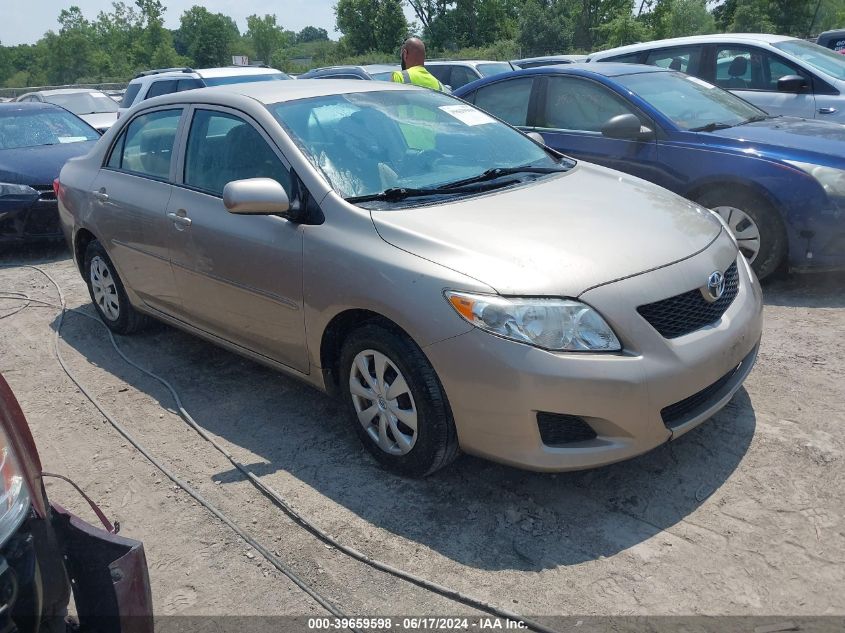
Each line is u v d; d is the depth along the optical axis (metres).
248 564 2.97
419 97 4.57
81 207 5.25
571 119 6.44
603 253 3.15
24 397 4.57
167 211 4.40
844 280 5.59
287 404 4.24
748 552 2.82
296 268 3.58
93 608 2.01
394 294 3.15
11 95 39.62
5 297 6.59
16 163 7.99
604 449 2.97
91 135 9.37
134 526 3.26
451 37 54.66
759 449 3.45
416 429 3.23
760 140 5.45
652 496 3.20
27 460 1.93
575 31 48.50
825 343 4.52
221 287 4.09
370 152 3.93
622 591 2.68
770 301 5.32
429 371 3.13
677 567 2.78
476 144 4.34
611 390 2.88
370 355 3.38
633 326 2.97
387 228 3.34
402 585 2.80
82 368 4.94
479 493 3.30
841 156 5.12
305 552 3.01
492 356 2.91
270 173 3.88
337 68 15.61
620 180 4.17
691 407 3.19
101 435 4.05
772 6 33.09
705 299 3.24
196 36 75.94
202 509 3.34
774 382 4.07
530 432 2.94
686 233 3.47
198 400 4.37
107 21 85.88
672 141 5.71
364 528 3.12
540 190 3.84
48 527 1.90
